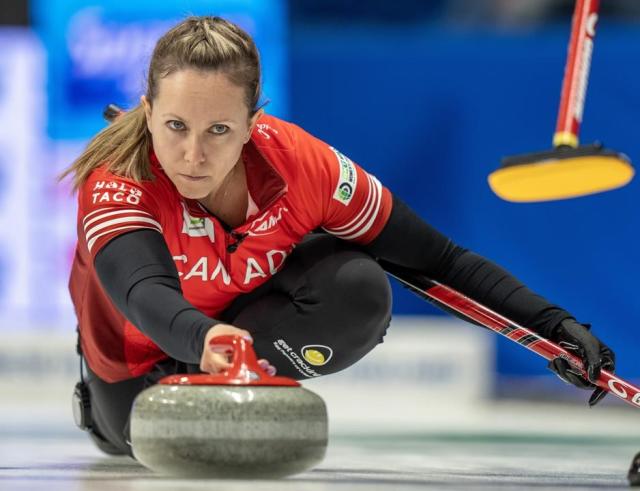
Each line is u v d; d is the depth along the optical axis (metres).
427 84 21.42
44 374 21.34
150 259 6.78
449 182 21.42
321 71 21.45
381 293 8.06
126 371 8.88
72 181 7.62
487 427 17.25
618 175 7.03
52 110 21.03
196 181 6.79
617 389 7.51
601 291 21.28
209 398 5.89
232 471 5.91
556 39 21.38
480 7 23.91
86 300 8.51
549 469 8.73
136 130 7.30
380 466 8.91
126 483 6.34
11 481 6.64
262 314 8.23
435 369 21.09
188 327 6.29
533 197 7.47
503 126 21.41
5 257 21.06
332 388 21.05
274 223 7.84
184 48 6.60
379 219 8.09
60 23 20.95
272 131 7.82
